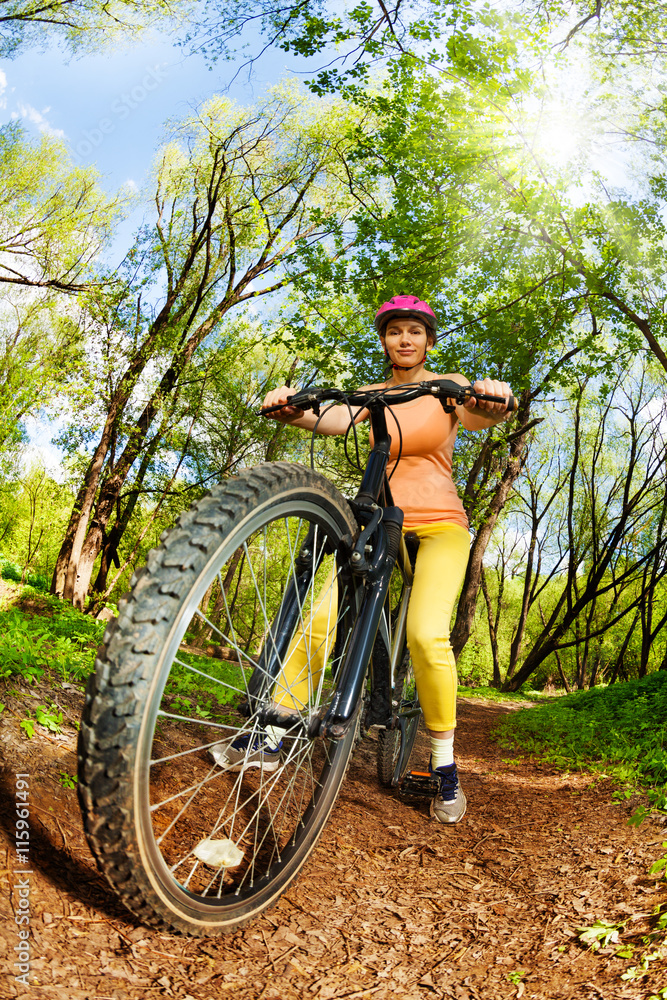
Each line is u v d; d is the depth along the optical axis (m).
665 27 8.91
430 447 2.79
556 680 39.50
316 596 2.21
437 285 11.09
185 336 18.45
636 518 25.50
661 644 29.83
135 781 1.38
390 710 2.60
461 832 2.92
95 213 16.98
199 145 18.12
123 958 1.54
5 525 35.03
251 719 1.92
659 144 9.77
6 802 1.91
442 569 2.66
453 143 9.94
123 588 21.94
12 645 3.08
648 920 1.82
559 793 3.69
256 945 1.78
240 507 1.62
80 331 17.48
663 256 9.62
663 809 2.78
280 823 2.44
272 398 2.44
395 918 2.05
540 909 2.07
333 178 18.20
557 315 10.63
